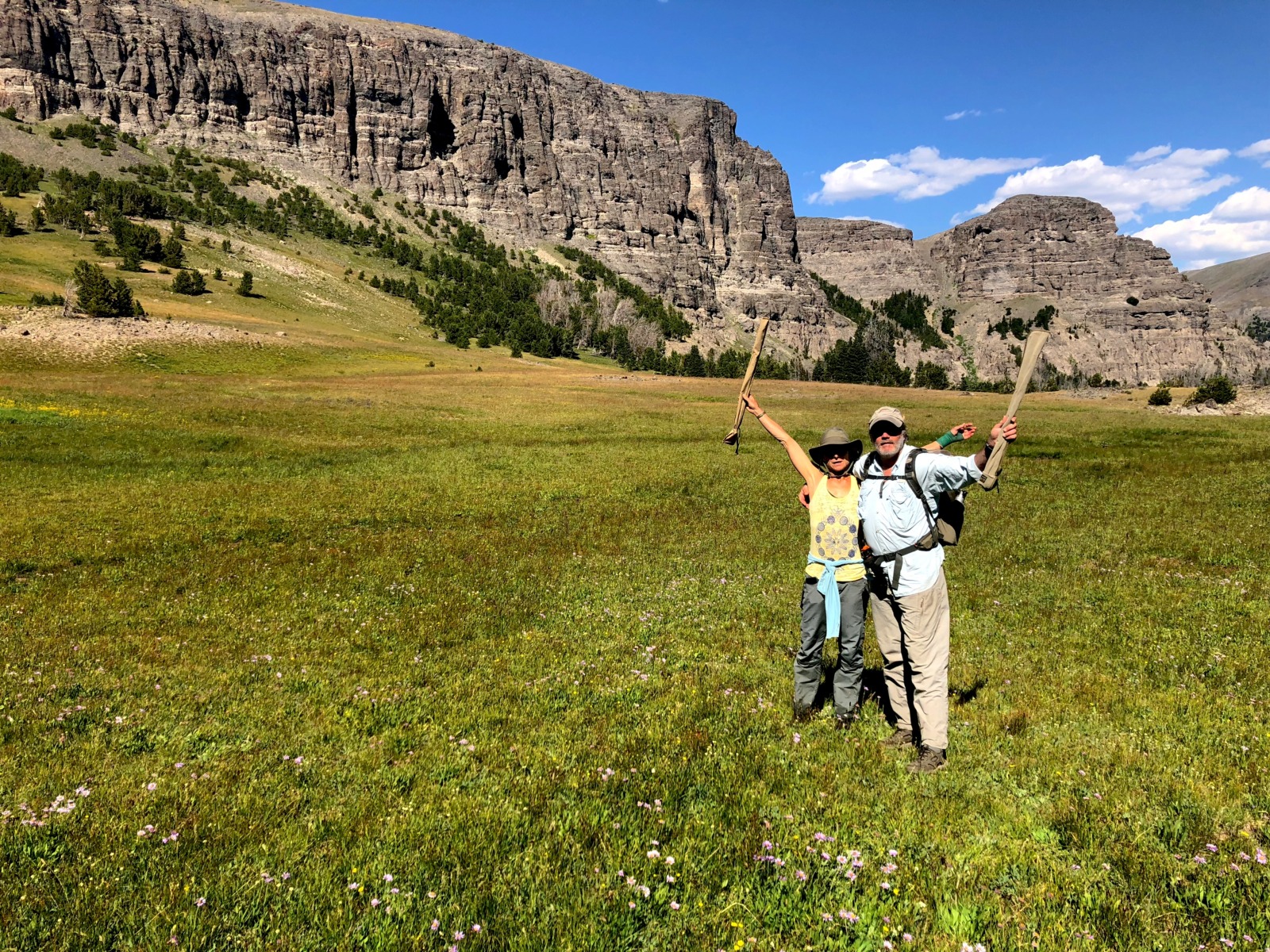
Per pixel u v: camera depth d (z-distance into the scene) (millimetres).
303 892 4691
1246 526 17266
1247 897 4473
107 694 8508
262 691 8656
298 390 69375
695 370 197000
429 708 8031
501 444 44906
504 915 4480
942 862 5070
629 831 5387
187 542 18656
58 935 4293
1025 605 12000
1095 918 4406
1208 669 8680
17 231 167625
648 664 9477
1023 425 55094
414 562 16500
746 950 4184
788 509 23578
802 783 6133
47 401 49938
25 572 15664
